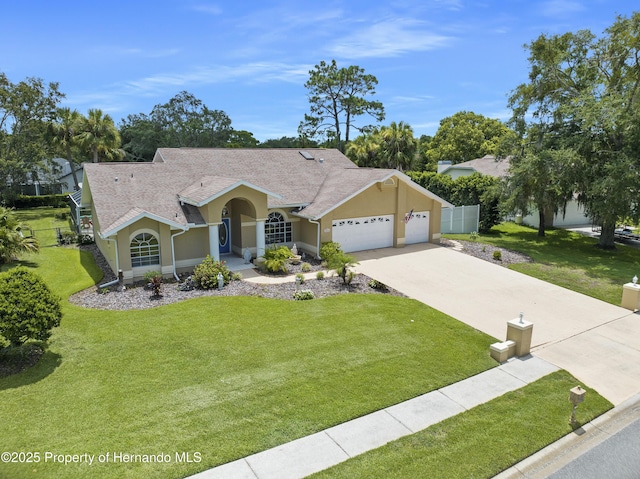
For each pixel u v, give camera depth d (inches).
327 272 781.9
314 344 482.0
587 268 871.1
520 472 303.9
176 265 765.3
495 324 567.5
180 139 2805.1
